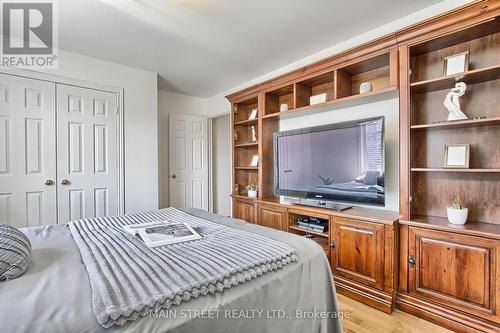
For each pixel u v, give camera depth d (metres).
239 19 2.16
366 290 1.99
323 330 1.22
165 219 1.78
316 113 2.87
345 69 2.37
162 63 3.11
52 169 2.71
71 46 2.65
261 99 3.18
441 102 1.97
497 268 1.50
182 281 0.84
